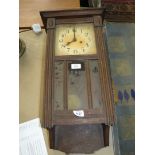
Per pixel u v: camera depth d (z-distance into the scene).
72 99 0.93
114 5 1.51
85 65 0.98
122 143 1.22
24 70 1.17
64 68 0.98
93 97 0.93
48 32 1.03
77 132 1.01
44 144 1.00
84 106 0.91
